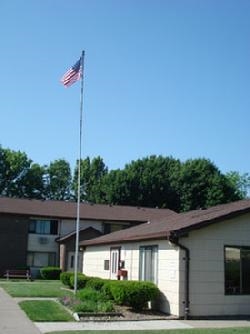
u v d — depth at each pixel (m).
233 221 20.03
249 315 19.47
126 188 66.00
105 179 70.25
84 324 16.50
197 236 19.45
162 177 66.06
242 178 77.94
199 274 19.20
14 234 48.69
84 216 50.81
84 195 83.19
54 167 83.12
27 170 78.38
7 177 76.62
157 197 65.31
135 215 53.19
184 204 64.69
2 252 48.03
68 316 17.67
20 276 45.09
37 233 49.78
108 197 67.00
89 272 34.28
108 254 29.62
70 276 29.27
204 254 19.41
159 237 20.27
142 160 68.25
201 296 19.06
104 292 22.38
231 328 15.89
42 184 80.50
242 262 19.95
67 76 26.55
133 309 20.14
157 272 20.97
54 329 15.30
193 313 18.80
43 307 19.66
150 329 15.67
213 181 64.56
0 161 76.31
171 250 19.84
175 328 16.02
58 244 49.62
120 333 14.52
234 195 65.81
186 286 18.88
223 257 19.64
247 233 20.16
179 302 18.75
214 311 19.11
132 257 24.77
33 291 26.84
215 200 63.69
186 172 65.25
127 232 28.70
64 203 53.75
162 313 19.59
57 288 29.66
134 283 20.53
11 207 49.88
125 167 68.88
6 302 21.75
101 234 48.47
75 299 20.86
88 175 83.75
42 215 49.50
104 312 18.52
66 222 50.56
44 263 49.41
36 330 15.00
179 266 19.08
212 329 15.62
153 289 20.12
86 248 35.78
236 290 19.64
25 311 18.69
